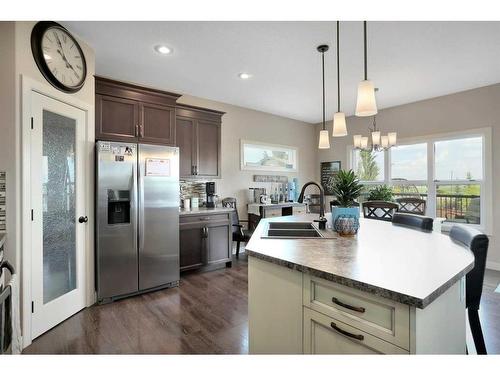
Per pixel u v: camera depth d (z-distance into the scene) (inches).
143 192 112.5
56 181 89.4
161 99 124.0
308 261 46.4
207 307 100.5
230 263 152.5
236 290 117.3
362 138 138.6
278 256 49.7
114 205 107.9
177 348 74.7
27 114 77.3
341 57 112.3
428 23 88.2
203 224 140.3
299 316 46.7
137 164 111.1
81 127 98.9
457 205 157.2
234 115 183.6
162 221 118.3
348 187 70.3
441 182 162.4
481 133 146.6
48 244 86.4
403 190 180.1
